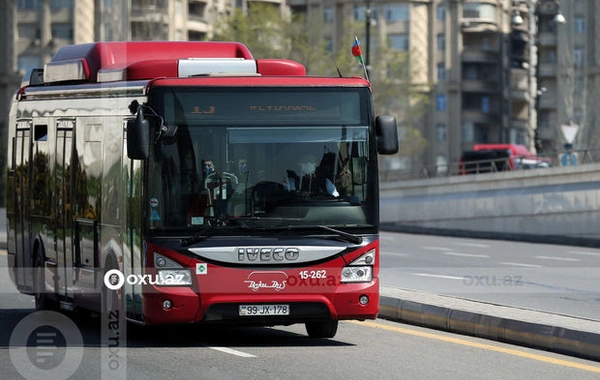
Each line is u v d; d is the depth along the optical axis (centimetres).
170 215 3175
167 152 3183
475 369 2859
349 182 3244
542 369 2866
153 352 3169
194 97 3203
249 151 3209
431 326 3725
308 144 3231
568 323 3253
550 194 10819
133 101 3194
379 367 2886
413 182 12638
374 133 3269
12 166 4459
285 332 3669
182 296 3156
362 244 3234
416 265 6531
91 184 3616
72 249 3788
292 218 3203
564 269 6275
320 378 2714
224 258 3169
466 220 11888
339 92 3259
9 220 4506
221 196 3191
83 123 3709
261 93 3225
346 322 3891
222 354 3128
